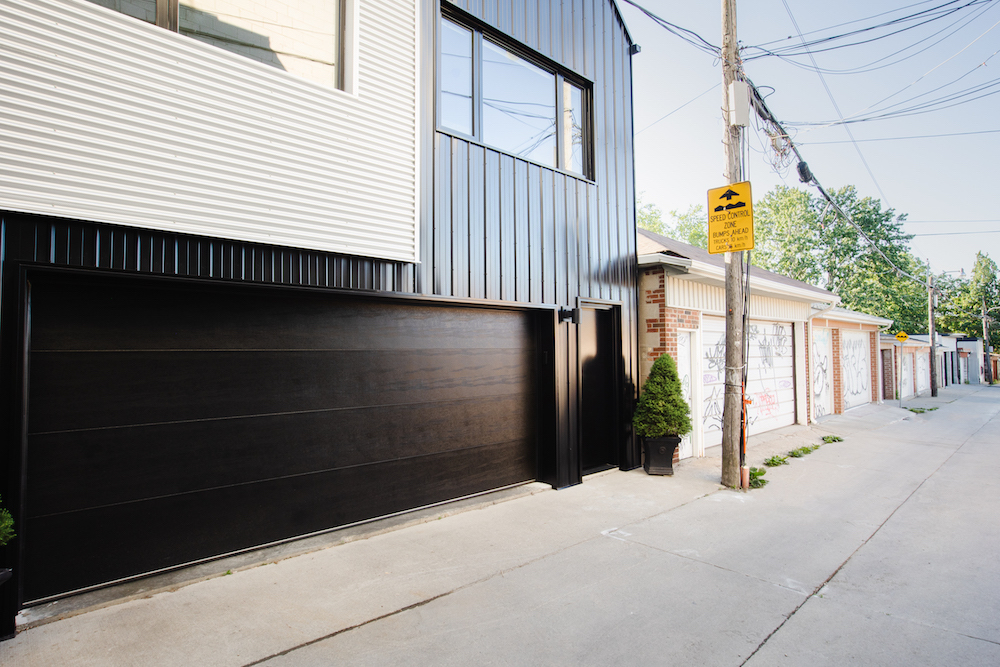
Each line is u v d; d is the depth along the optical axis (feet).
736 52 21.56
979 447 30.83
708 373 28.50
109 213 10.38
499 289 18.02
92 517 10.72
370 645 9.23
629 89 25.09
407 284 15.43
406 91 15.46
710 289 28.35
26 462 9.81
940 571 12.95
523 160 19.34
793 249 120.57
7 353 9.48
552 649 9.27
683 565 13.08
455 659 8.89
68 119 10.03
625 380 23.41
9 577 8.87
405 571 12.30
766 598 11.39
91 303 10.82
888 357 66.54
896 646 9.56
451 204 16.72
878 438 34.14
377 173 14.66
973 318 155.12
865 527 16.20
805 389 39.11
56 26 9.96
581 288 21.43
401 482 15.87
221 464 12.41
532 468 19.98
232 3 12.82
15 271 9.57
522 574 12.32
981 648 9.52
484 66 18.70
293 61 13.76
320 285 13.58
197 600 10.63
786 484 21.49
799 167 30.27
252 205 12.31
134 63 10.78
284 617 10.07
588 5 23.03
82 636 9.23
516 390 19.40
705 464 24.84
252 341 12.96
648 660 8.98
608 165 23.47
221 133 11.89
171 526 11.69
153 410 11.50
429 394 16.61
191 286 11.76
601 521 16.22
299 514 13.66
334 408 14.37
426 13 16.49
